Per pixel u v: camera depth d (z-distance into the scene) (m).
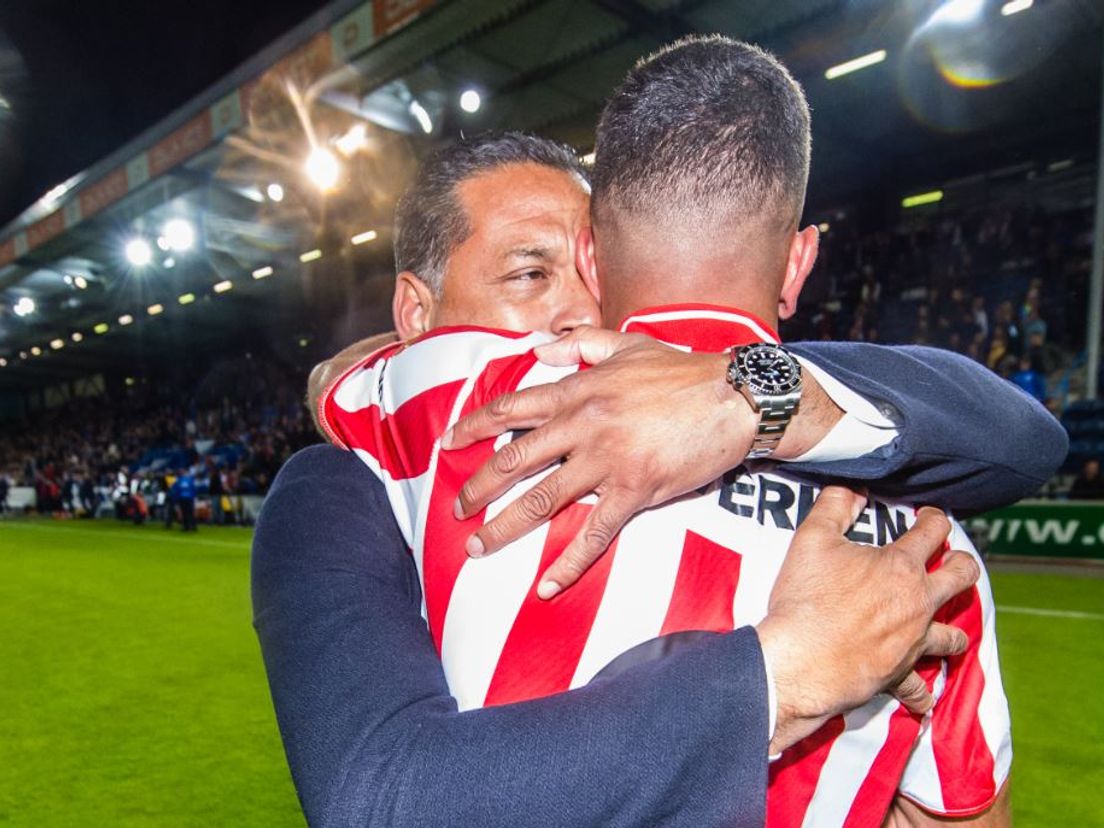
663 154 0.76
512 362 0.79
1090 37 11.57
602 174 0.81
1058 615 5.48
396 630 0.70
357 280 23.66
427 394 0.79
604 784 0.56
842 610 0.65
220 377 29.91
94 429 31.64
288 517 0.80
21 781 2.98
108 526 17.95
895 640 0.66
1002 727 0.83
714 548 0.71
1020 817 2.48
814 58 11.62
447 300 1.16
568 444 0.68
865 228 17.58
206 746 3.33
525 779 0.57
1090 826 2.41
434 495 0.74
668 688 0.59
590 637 0.67
